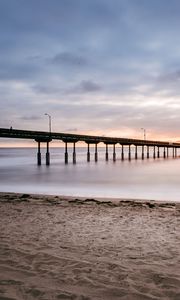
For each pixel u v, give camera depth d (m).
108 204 15.56
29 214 12.12
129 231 9.20
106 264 5.98
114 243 7.72
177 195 23.17
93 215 12.04
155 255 6.69
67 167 60.12
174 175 42.31
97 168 57.19
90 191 25.81
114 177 39.38
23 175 42.28
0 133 57.47
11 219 11.00
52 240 7.89
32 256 6.37
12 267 5.67
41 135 66.00
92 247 7.29
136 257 6.52
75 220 10.94
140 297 4.49
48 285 4.84
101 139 84.31
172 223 10.52
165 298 4.50
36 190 26.64
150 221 10.88
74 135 74.69
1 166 63.56
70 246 7.33
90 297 4.44
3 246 7.15
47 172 47.56
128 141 94.88
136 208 14.16
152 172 47.59
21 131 61.78
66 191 25.80
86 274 5.40
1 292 4.51
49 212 12.65
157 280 5.19
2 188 28.19
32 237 8.19
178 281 5.15
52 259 6.20
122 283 5.02
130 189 27.19
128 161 88.69
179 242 7.87
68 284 4.91
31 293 4.51
